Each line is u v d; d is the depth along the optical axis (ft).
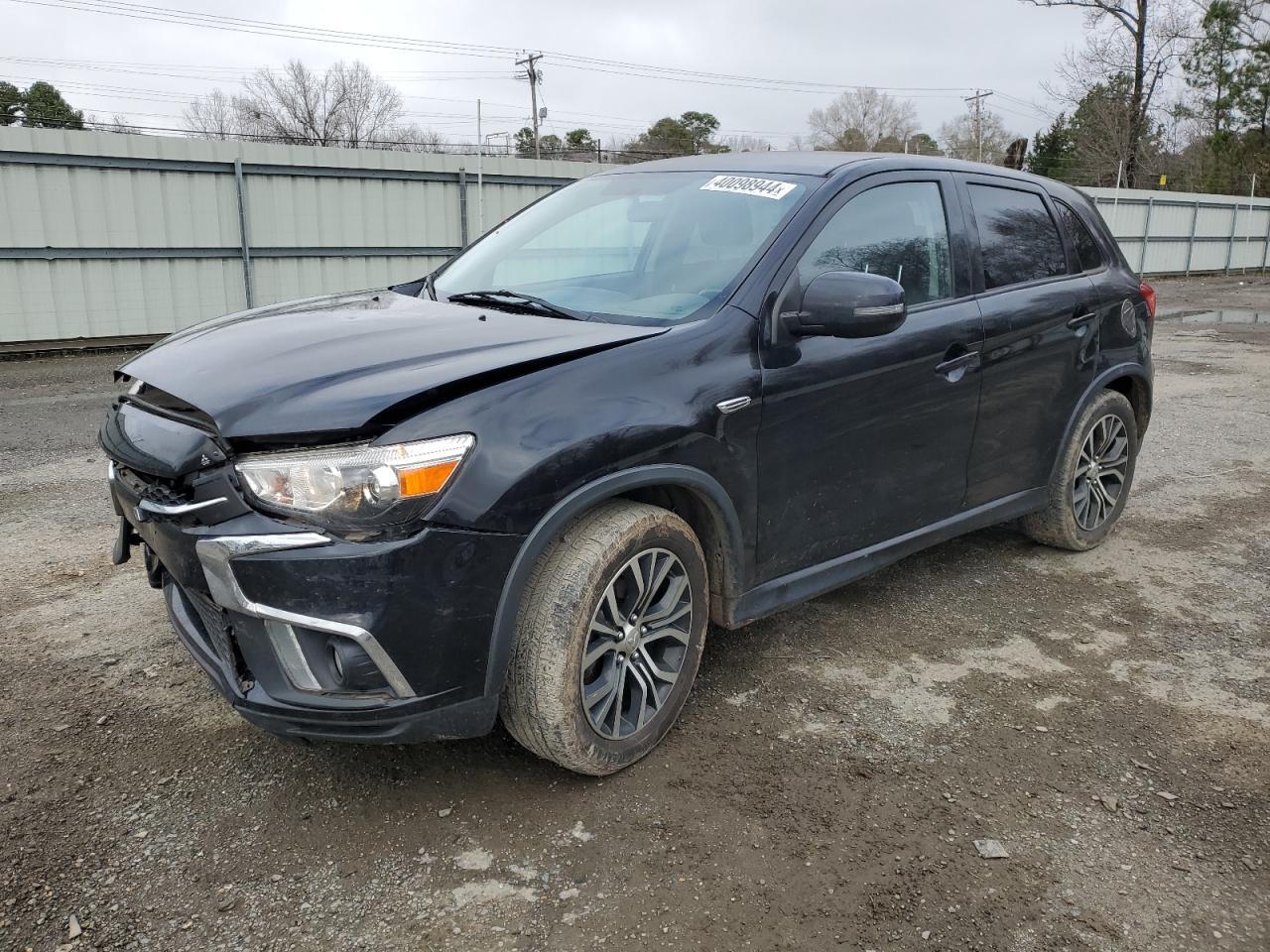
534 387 8.09
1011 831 8.45
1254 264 103.30
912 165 12.03
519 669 8.30
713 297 9.80
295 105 181.06
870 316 9.25
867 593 13.69
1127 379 15.38
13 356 37.99
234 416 7.57
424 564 7.43
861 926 7.27
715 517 9.59
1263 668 11.61
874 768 9.35
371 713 7.55
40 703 10.23
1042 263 13.65
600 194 12.58
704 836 8.27
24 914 7.21
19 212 37.93
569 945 7.04
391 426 7.44
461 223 50.06
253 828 8.28
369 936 7.10
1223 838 8.43
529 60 168.25
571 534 8.52
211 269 43.06
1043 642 12.23
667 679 9.50
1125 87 147.74
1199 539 16.19
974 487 12.73
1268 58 142.82
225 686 7.94
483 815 8.50
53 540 15.20
